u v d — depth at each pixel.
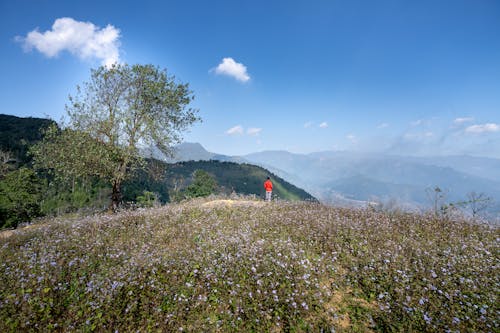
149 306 6.42
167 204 23.27
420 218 12.78
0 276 7.67
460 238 9.92
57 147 21.22
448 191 14.32
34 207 34.72
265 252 8.77
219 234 10.82
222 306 6.36
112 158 21.59
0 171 50.00
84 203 39.44
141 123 22.28
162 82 23.41
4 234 13.59
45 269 7.92
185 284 7.07
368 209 15.14
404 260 8.09
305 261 8.10
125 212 16.59
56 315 6.21
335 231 10.66
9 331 5.71
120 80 22.77
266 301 6.43
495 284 6.69
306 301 6.43
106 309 6.23
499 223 11.77
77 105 21.41
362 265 8.05
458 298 6.28
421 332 5.44
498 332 5.25
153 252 9.12
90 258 9.01
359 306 6.41
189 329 5.73
